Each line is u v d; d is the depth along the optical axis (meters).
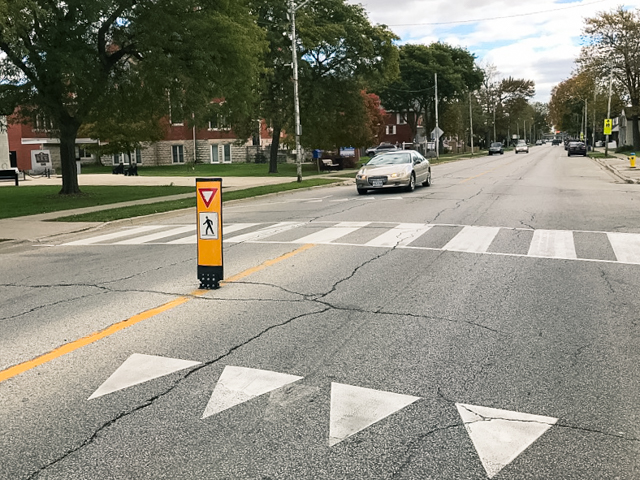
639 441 3.47
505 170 36.41
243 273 8.16
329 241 10.66
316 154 41.59
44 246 12.30
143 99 23.27
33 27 19.36
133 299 6.95
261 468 3.24
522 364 4.68
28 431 3.70
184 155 62.12
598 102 63.69
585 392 4.15
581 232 11.12
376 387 4.27
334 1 39.44
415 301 6.54
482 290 6.98
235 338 5.39
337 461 3.30
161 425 3.74
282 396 4.14
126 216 16.45
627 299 6.50
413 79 76.88
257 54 25.19
